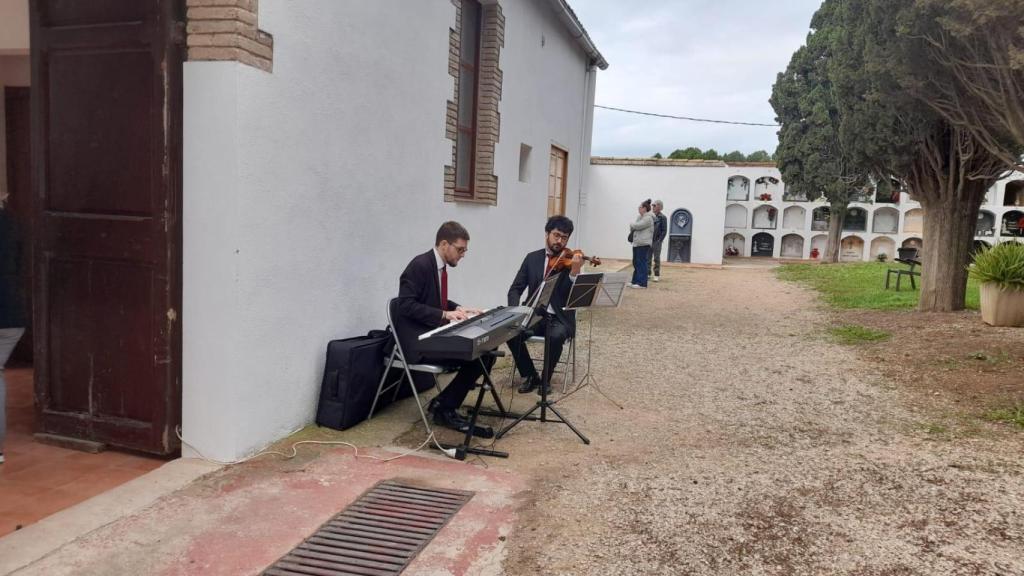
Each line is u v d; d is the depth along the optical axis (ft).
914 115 27.14
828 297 38.40
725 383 20.03
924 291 30.50
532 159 30.81
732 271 58.34
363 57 15.78
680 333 28.09
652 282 48.14
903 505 11.56
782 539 10.38
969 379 19.04
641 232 44.11
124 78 12.31
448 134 20.84
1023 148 25.02
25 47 17.44
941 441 14.74
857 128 29.99
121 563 9.21
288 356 13.83
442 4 19.88
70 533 9.88
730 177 88.84
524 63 28.63
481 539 10.26
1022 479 12.55
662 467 13.33
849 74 29.50
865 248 84.07
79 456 13.07
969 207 29.19
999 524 10.79
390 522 10.73
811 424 16.16
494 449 14.15
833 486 12.39
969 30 17.99
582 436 14.65
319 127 14.26
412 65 18.21
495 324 13.71
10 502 11.07
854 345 25.04
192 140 12.03
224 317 12.19
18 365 19.81
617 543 10.20
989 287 25.58
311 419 14.90
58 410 13.56
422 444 14.17
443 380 19.60
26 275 19.65
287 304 13.65
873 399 18.20
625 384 19.86
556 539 10.29
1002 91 19.26
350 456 13.46
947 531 10.59
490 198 25.40
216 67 11.75
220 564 9.32
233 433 12.48
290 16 13.06
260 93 12.32
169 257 12.24
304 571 9.23
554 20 32.94
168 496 11.25
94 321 13.01
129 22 12.13
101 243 12.72
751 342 26.22
